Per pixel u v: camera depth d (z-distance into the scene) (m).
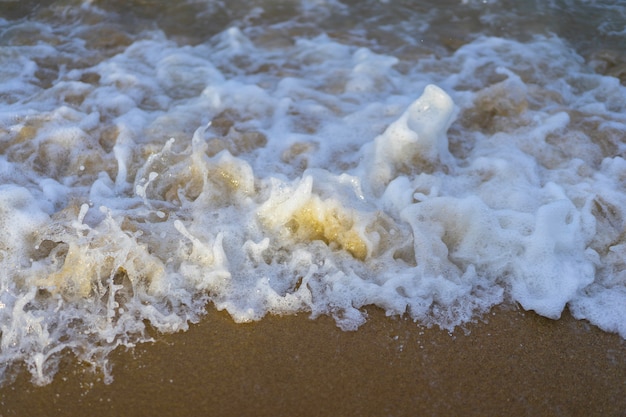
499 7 2.08
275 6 2.06
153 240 1.41
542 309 1.37
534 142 1.62
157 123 1.63
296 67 1.84
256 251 1.40
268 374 1.29
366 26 2.00
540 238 1.41
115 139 1.59
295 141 1.61
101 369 1.29
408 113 1.58
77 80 1.76
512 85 1.72
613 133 1.64
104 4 2.02
